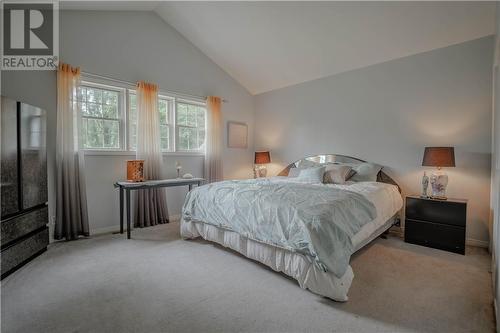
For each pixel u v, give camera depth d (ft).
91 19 10.77
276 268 7.02
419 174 11.08
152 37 12.71
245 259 8.27
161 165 12.73
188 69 14.23
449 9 8.70
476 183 9.71
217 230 8.98
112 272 7.28
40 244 8.55
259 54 13.87
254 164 17.79
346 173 11.62
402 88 11.49
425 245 9.60
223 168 16.21
